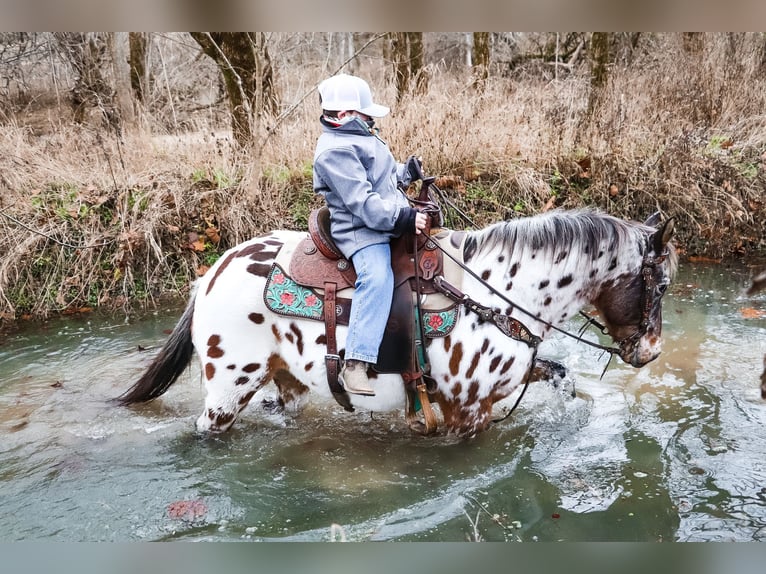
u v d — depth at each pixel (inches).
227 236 225.9
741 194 251.9
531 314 113.8
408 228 104.7
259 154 228.1
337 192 105.0
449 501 110.8
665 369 157.9
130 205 221.8
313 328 111.6
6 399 146.4
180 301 211.5
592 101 269.4
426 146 247.3
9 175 220.5
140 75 328.8
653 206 250.7
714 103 279.7
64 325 194.1
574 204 247.8
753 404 140.9
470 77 275.4
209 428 123.7
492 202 243.8
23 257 205.8
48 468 119.5
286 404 137.1
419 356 109.7
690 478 116.4
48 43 282.4
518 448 125.8
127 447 126.5
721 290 209.9
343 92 106.7
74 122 260.5
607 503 110.0
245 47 243.4
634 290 118.2
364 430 133.1
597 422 135.3
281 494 113.0
